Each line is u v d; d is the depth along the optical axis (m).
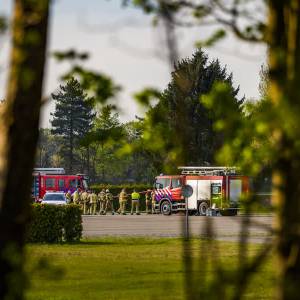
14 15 12.73
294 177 11.27
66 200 149.38
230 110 11.22
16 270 12.07
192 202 141.12
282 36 11.77
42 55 12.92
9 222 13.60
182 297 35.78
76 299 38.28
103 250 68.62
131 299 38.28
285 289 11.38
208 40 11.94
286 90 10.50
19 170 13.59
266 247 11.11
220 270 11.03
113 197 173.75
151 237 86.81
